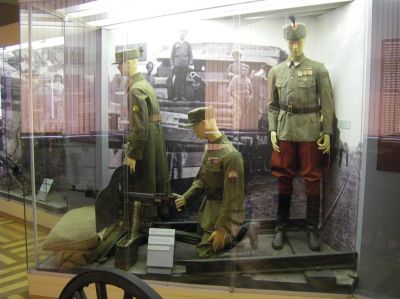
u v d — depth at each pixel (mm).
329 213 2090
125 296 963
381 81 1834
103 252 2299
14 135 3619
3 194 3912
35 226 2369
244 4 2115
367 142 1896
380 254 1903
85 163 2500
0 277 2555
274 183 2152
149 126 2393
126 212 2379
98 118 2486
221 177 2197
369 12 1850
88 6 2252
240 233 2141
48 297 2229
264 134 2158
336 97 2041
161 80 2449
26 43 2297
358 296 1912
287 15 2062
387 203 1859
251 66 2152
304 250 2096
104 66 2461
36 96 2363
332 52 2021
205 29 2301
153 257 2146
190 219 2406
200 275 2104
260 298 1977
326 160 2088
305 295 1949
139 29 2424
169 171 2518
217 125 2242
